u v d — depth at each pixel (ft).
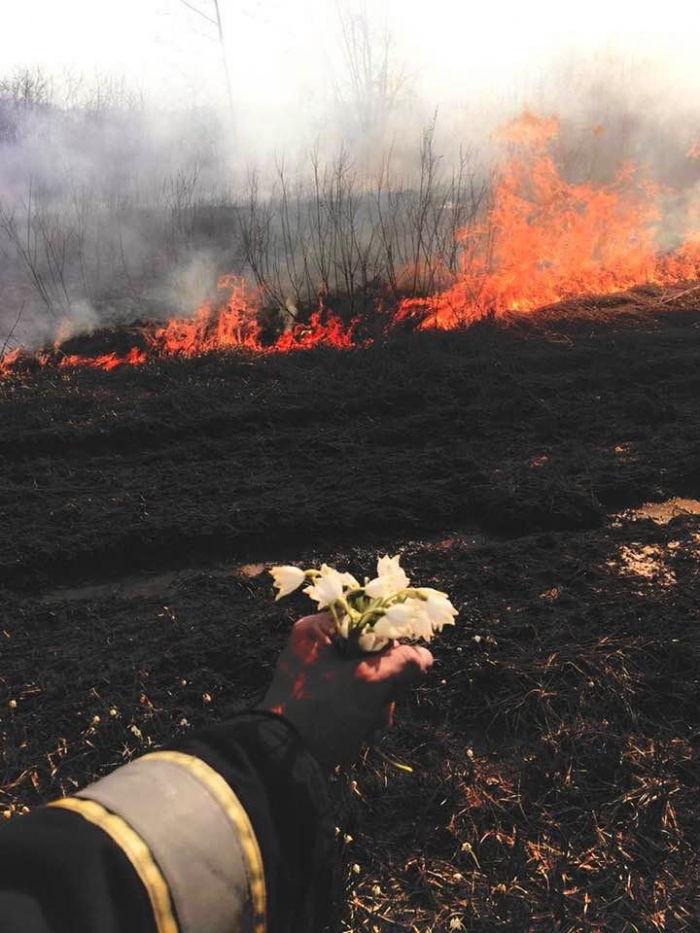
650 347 20.99
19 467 16.72
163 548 13.83
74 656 11.10
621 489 14.92
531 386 18.92
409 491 14.89
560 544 13.14
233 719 2.39
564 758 8.92
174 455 16.97
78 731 9.68
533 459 16.19
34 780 9.03
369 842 8.16
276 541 14.01
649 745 9.17
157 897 1.89
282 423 18.15
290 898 2.15
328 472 16.02
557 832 8.20
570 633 10.82
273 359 21.07
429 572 12.57
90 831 1.92
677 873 7.78
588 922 7.36
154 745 9.43
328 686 2.66
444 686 10.06
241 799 2.12
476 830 8.23
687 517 13.91
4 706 10.11
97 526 14.24
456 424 17.46
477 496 14.60
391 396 18.69
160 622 11.82
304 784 2.26
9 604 12.71
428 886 7.72
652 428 17.34
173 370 20.70
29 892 1.78
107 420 17.99
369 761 8.92
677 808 8.41
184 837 1.99
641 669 10.14
